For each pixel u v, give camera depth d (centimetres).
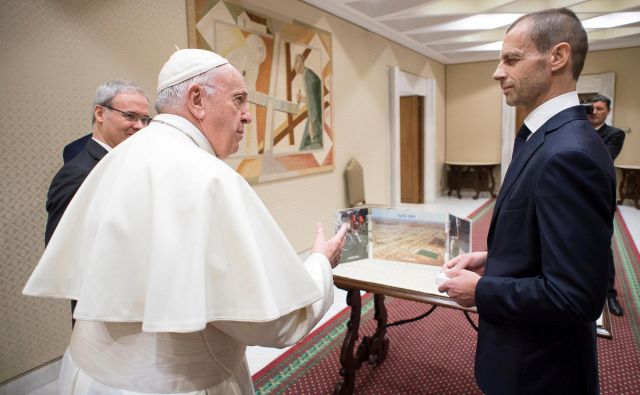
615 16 557
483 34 630
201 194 82
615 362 236
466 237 161
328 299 103
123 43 255
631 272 376
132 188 85
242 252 81
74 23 229
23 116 210
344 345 202
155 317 75
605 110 329
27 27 209
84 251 89
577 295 86
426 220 187
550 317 91
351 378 206
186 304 76
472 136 862
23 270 213
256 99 359
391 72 609
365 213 200
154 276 77
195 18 300
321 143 450
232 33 332
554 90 101
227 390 95
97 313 79
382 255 199
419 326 289
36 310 220
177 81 96
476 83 845
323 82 448
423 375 229
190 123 96
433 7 482
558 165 89
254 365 241
